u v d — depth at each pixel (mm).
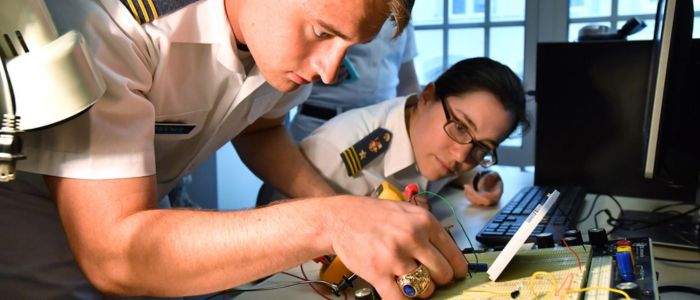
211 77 896
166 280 661
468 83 1269
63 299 903
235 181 2488
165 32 802
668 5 929
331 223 667
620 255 707
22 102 479
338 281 810
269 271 664
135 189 689
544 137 1487
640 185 1410
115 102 692
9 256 867
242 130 1146
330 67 723
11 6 485
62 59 481
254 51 769
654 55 1063
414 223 673
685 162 1123
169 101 875
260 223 664
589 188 1462
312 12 674
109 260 661
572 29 2381
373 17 671
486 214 1293
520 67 2471
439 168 1304
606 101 1417
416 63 2623
